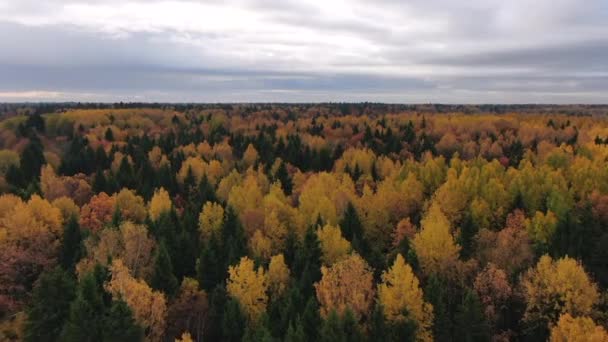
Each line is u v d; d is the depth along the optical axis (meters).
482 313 47.97
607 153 122.06
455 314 49.56
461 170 113.38
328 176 103.12
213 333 51.75
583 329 41.88
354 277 50.94
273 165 131.38
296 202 103.12
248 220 78.81
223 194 105.00
